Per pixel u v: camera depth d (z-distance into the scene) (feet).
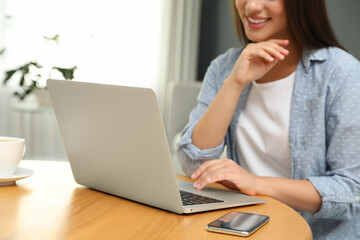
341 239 4.72
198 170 4.14
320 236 4.80
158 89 15.70
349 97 4.63
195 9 16.11
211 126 4.98
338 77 4.72
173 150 11.47
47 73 13.52
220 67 5.68
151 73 15.55
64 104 3.69
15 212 3.04
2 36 12.86
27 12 13.29
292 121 4.95
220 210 3.36
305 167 4.87
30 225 2.78
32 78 13.19
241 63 4.81
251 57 4.75
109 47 14.80
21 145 3.76
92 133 3.54
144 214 3.14
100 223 2.89
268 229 2.93
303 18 4.80
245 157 5.35
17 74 13.21
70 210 3.17
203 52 16.75
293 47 5.09
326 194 4.19
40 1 13.44
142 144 3.17
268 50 4.62
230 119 5.03
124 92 3.15
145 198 3.34
